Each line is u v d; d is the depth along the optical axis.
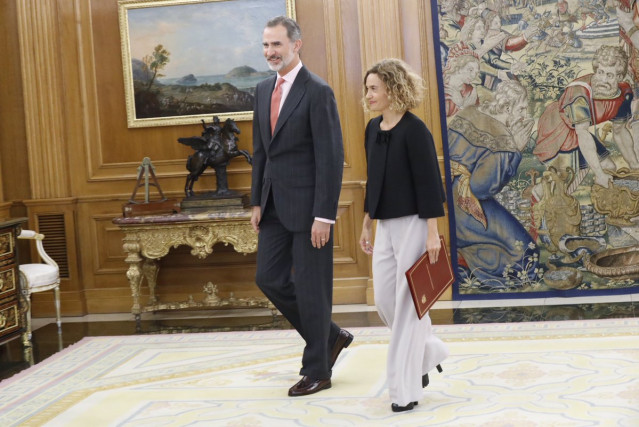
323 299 4.38
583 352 4.88
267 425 3.87
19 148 7.59
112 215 7.52
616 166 6.87
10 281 6.12
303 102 4.34
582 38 6.85
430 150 3.86
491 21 6.96
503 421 3.68
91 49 7.49
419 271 3.80
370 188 3.97
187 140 7.03
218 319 7.01
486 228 7.10
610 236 6.92
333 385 4.51
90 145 7.54
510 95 6.97
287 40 4.36
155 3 7.36
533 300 6.92
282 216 4.38
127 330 6.76
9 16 7.53
